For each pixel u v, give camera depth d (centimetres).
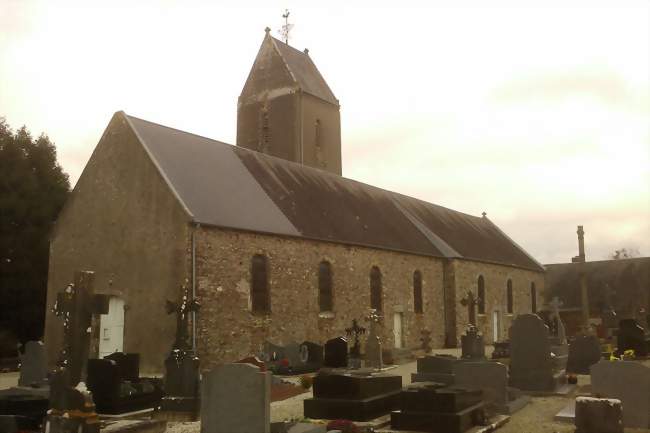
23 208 2992
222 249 2162
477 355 2188
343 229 2830
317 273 2572
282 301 2370
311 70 4047
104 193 2322
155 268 2133
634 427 1173
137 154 2272
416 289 3266
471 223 4662
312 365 2180
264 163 2936
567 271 5503
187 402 1323
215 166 2567
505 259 4250
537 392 1574
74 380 1105
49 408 1170
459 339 3459
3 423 1131
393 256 3086
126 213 2248
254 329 2230
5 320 2981
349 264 2764
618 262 5400
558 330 3105
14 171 3053
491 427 1155
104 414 1339
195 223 2078
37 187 3111
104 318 2220
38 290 3014
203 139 2722
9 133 3169
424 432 1099
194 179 2334
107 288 2236
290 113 3709
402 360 2586
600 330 3741
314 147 3797
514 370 1616
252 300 2250
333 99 4038
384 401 1284
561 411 1303
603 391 1200
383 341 2925
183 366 1354
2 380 2089
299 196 2839
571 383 1739
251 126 3850
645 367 1179
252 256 2273
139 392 1420
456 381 1341
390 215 3519
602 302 5056
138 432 1090
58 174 3284
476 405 1187
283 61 3794
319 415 1235
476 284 3766
